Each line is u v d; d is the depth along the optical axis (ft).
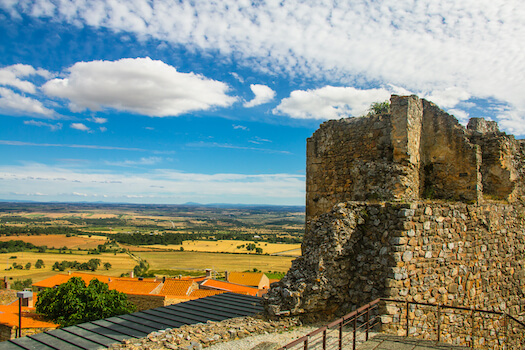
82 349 29.32
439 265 34.24
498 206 42.88
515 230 45.75
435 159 45.80
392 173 41.42
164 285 139.54
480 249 39.40
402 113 42.75
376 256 32.48
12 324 73.10
